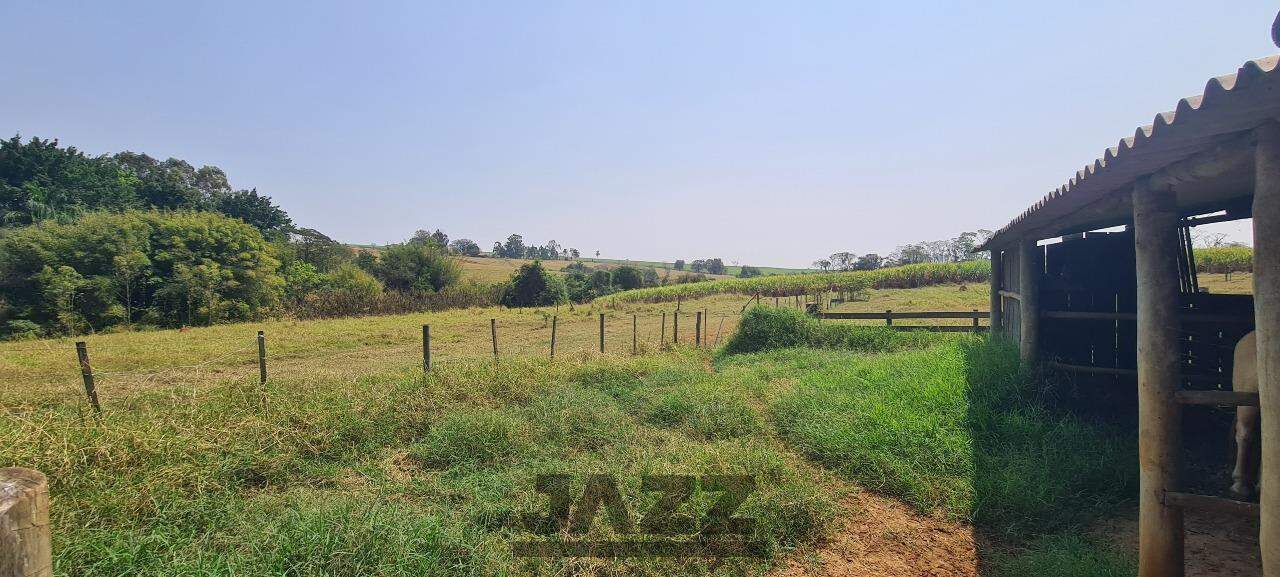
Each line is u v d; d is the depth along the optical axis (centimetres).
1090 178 330
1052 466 464
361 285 3588
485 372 801
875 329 1200
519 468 504
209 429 546
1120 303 645
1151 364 320
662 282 6084
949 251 7006
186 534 374
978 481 447
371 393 680
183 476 452
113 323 2455
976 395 604
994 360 686
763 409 689
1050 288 695
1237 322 520
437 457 539
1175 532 309
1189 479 468
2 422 511
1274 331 234
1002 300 956
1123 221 623
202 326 2584
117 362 1259
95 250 2573
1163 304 318
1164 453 312
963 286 2894
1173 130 238
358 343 1641
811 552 374
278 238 4431
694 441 579
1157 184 315
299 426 589
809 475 479
